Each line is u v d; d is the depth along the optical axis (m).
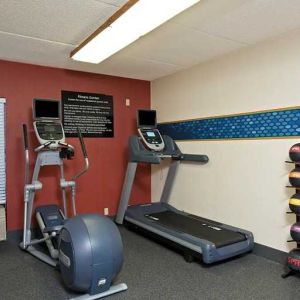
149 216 4.27
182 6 2.31
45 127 3.81
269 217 3.39
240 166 3.71
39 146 3.90
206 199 4.21
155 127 4.77
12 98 4.06
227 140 3.88
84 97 4.64
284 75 3.21
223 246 3.19
